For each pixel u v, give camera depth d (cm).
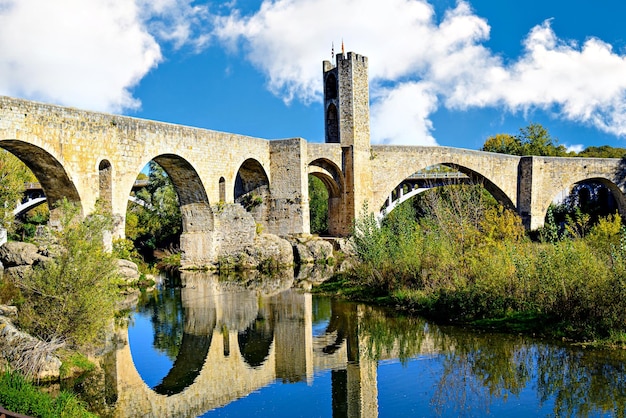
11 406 1295
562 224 6781
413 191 6888
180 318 2652
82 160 3195
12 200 4444
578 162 6956
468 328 2281
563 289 2078
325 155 5459
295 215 5112
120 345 2155
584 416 1418
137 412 1491
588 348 1911
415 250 3009
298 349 2094
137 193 7306
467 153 6425
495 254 2553
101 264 1869
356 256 3503
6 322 1681
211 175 4450
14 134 2781
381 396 1606
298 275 4262
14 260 2648
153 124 3803
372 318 2548
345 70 5628
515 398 1550
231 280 4006
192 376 1798
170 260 5431
